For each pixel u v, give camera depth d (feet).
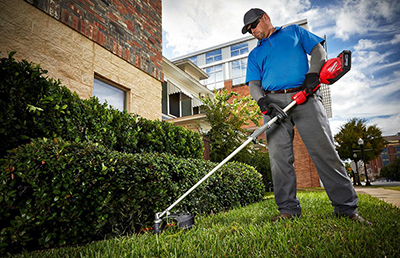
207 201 10.49
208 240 5.14
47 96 7.55
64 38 11.55
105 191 6.55
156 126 12.16
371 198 13.15
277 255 4.27
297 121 7.39
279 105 7.67
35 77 7.41
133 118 11.39
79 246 5.98
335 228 5.83
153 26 17.75
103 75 13.41
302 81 7.55
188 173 9.29
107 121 9.79
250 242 4.88
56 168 5.65
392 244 4.51
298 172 48.19
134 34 15.83
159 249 4.81
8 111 6.49
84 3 12.59
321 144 7.04
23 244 5.21
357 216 6.61
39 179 5.53
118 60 14.47
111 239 5.96
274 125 7.70
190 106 42.93
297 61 7.62
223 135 27.37
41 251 5.37
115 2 14.53
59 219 5.76
